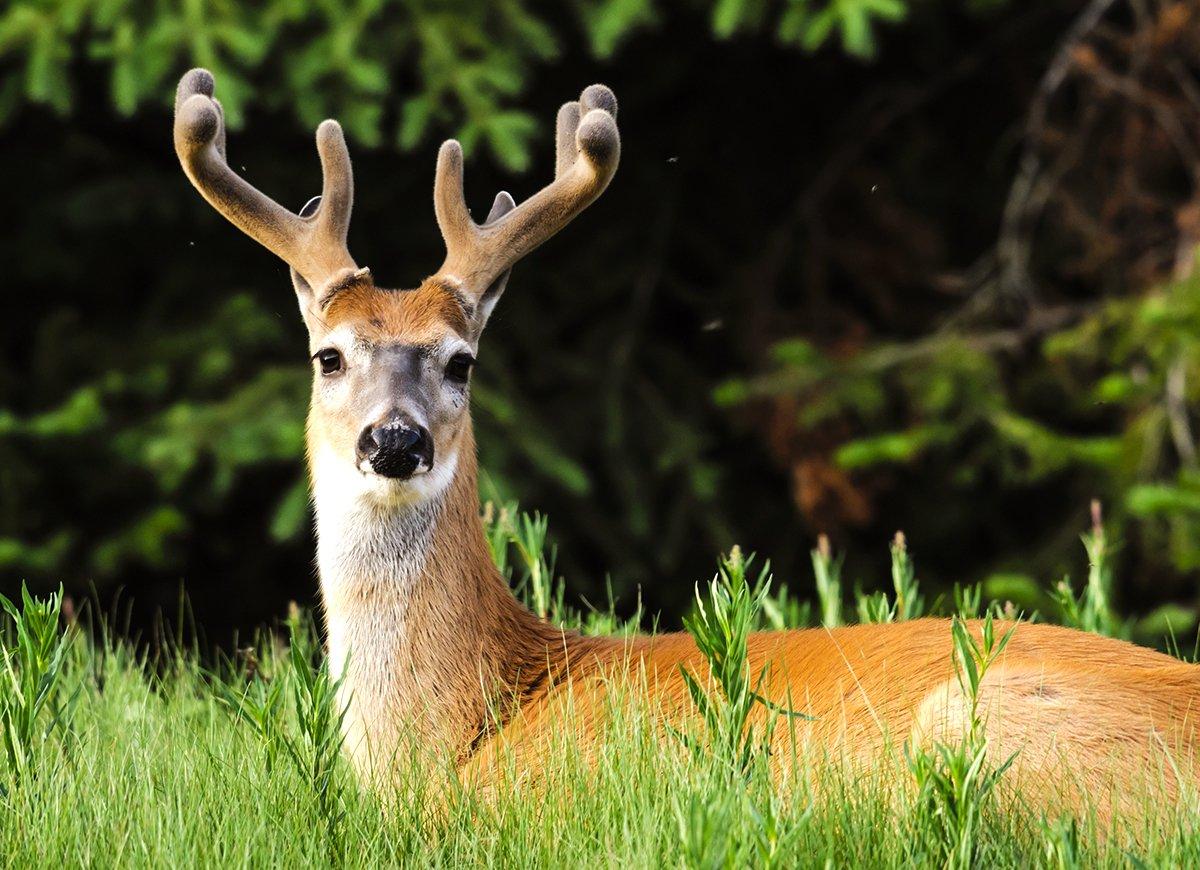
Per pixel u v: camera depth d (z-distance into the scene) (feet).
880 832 17.70
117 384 48.91
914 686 20.33
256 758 20.63
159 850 18.17
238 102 42.83
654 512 52.49
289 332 51.67
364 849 18.74
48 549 48.21
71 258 52.90
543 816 19.01
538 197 24.61
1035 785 19.04
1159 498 43.70
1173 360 47.67
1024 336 51.44
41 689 20.42
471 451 23.41
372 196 52.29
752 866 16.58
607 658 22.68
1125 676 20.11
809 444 52.19
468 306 24.02
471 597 22.62
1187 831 17.95
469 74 44.73
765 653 21.70
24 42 44.14
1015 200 52.54
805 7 45.09
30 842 18.57
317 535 23.38
